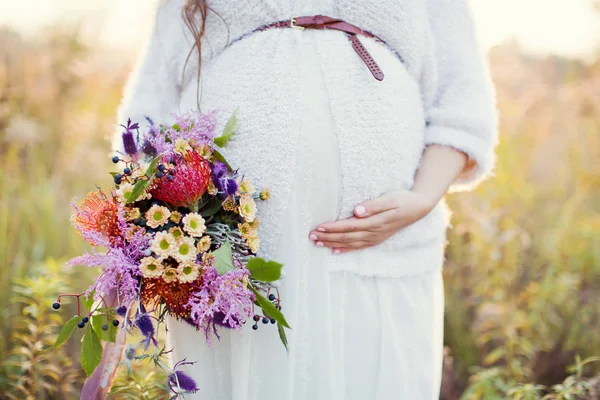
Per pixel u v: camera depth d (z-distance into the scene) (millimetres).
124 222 1307
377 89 1498
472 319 2945
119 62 3816
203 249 1317
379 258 1557
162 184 1320
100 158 3488
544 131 3783
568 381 2014
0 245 2805
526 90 3861
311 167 1467
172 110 1677
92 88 3773
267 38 1507
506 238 2762
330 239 1494
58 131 3609
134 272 1283
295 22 1510
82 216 1352
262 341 1480
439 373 1705
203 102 1556
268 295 1397
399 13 1539
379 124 1496
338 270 1519
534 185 3635
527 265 3092
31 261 2904
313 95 1471
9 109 3559
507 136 3670
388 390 1547
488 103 1658
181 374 1372
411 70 1601
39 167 3383
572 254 3047
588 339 2668
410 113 1564
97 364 1361
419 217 1566
